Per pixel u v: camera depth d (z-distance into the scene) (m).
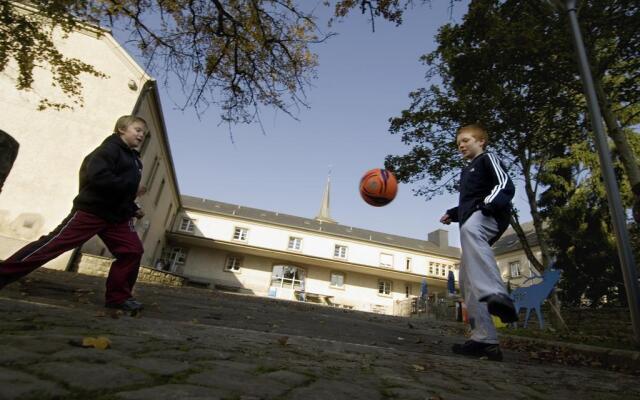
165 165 18.52
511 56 7.55
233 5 6.19
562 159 15.57
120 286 3.07
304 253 30.38
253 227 30.12
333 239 31.28
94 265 9.64
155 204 18.47
